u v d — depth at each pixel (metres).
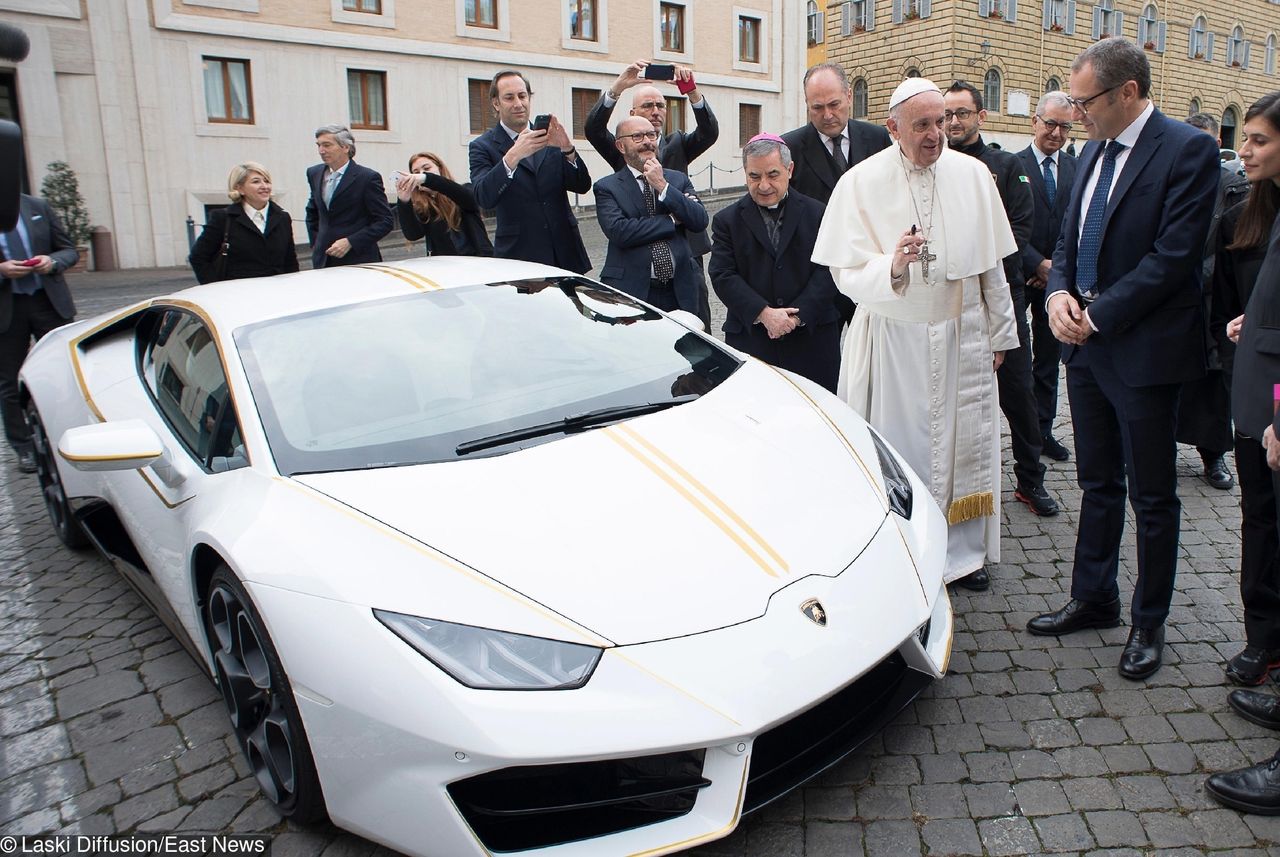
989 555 3.55
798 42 31.22
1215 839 2.17
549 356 3.02
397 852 2.24
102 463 2.63
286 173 21.73
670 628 2.03
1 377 5.43
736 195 24.34
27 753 2.78
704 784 1.99
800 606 2.14
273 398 2.73
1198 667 2.92
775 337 3.93
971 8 31.86
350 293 3.24
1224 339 3.06
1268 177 2.59
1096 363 2.94
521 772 1.92
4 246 5.37
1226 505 4.27
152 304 3.72
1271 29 43.66
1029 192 4.48
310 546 2.22
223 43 20.52
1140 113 2.79
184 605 2.83
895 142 3.40
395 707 1.95
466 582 2.08
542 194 5.28
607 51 26.70
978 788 2.39
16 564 4.22
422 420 2.68
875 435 3.06
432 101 23.77
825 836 2.25
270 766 2.37
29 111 18.39
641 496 2.36
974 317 3.44
